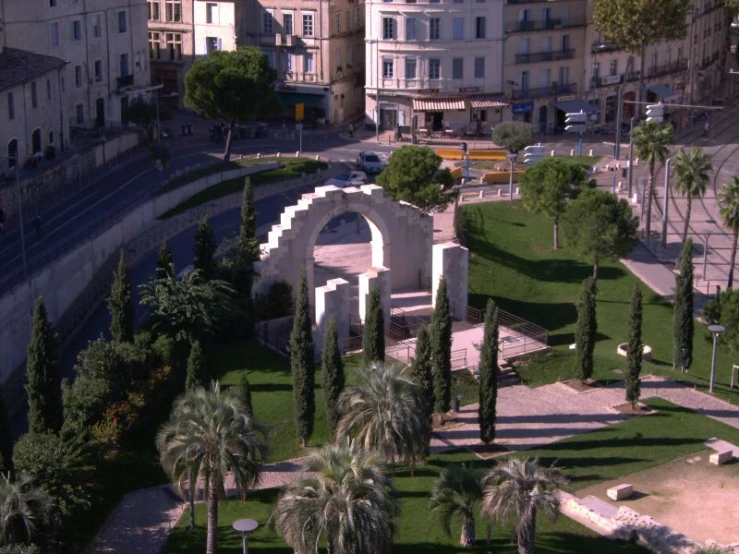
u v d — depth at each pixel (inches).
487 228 4566.9
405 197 4212.6
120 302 3265.3
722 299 3599.9
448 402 3073.3
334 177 5113.2
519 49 6077.8
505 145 5388.8
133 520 2716.5
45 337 2807.6
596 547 2591.0
